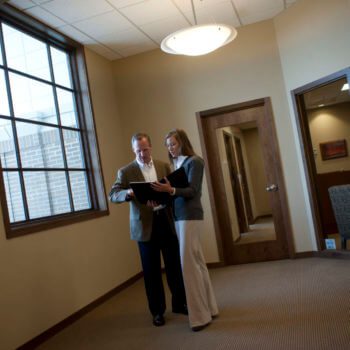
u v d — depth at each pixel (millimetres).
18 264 3039
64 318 3469
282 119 4797
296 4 4465
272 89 4812
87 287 3881
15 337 2906
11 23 3584
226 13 4395
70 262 3670
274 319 2830
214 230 4973
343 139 7246
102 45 4715
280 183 4805
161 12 4074
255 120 4918
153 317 3154
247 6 4312
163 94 5148
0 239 2906
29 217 3391
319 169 7371
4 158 3215
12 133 3352
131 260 4898
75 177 4211
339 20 4027
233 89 4922
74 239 3789
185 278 2836
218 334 2707
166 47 3484
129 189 3035
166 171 3227
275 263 4676
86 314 3758
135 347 2738
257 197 4945
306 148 4684
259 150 4918
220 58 4965
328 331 2479
